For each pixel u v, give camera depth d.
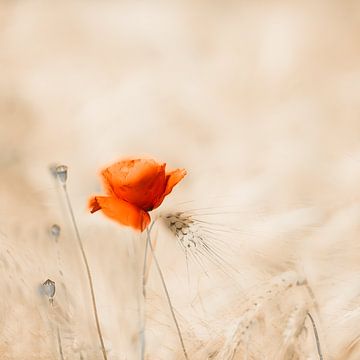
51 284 1.12
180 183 1.60
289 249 1.23
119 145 1.89
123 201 1.07
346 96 2.00
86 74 2.42
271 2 2.77
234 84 2.23
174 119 2.04
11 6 2.97
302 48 2.37
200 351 1.12
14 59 2.57
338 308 1.18
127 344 1.15
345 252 1.26
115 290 1.22
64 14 2.88
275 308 1.10
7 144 1.95
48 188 1.58
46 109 2.21
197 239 1.14
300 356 1.12
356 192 1.40
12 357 1.14
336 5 2.63
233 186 1.51
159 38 2.62
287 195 1.43
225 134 1.91
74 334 1.15
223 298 1.19
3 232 1.28
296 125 1.86
